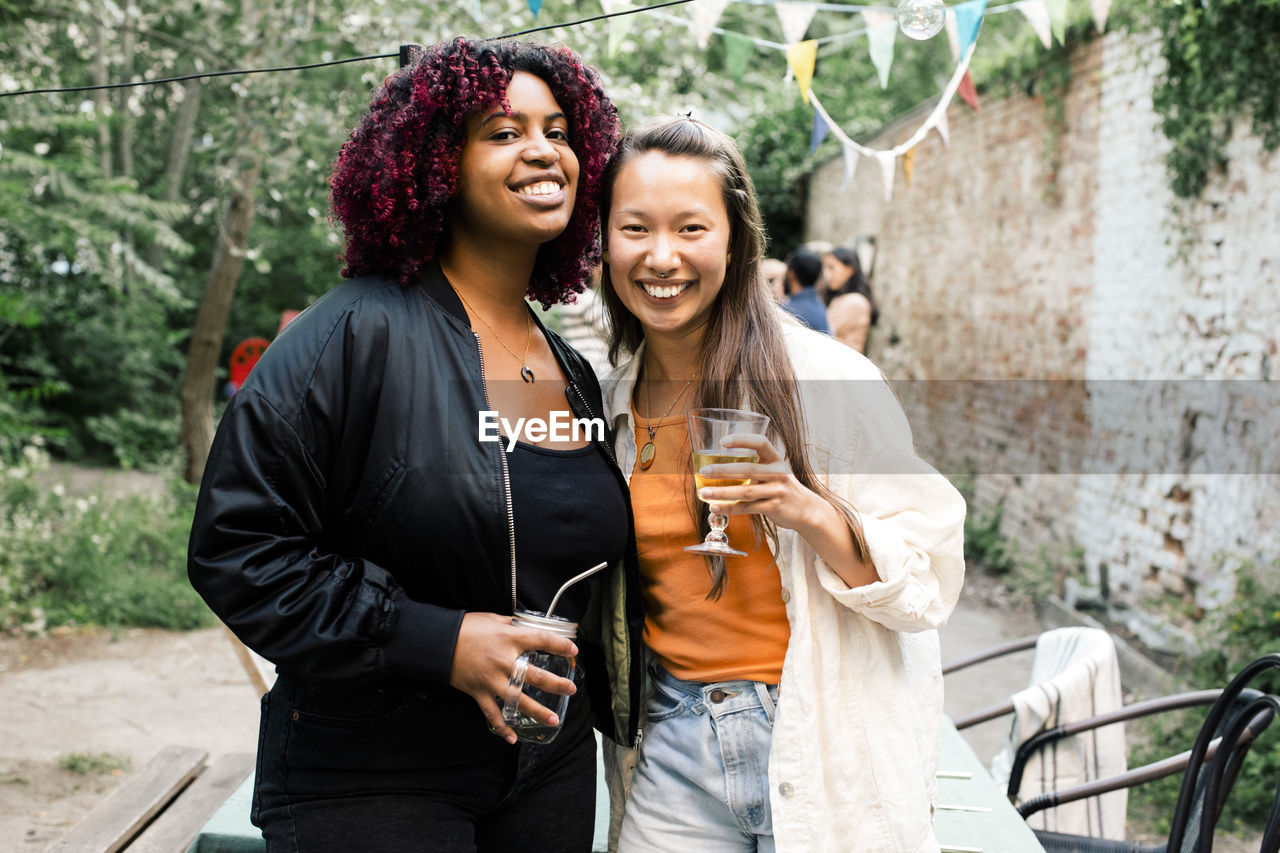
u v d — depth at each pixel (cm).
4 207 898
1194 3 472
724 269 170
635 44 824
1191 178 506
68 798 396
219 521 139
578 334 415
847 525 158
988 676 540
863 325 688
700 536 173
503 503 152
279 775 153
